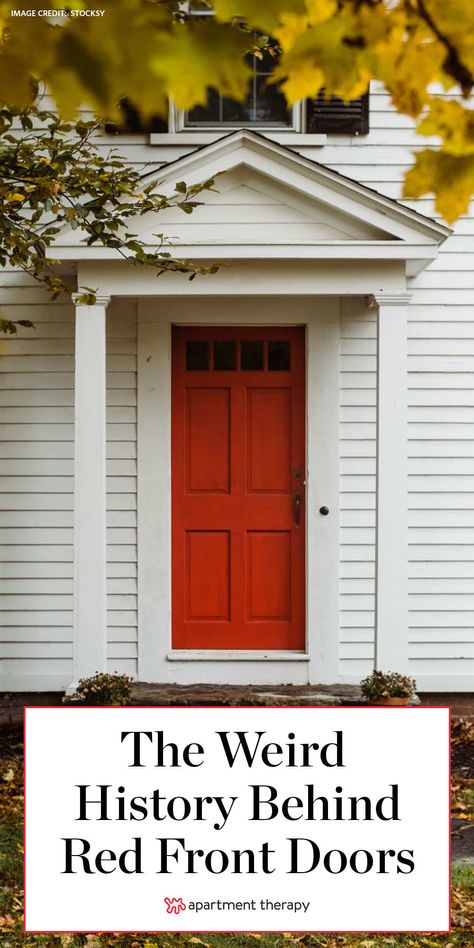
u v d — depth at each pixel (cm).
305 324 761
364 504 759
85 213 524
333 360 756
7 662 756
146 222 670
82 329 668
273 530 766
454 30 155
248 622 765
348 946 410
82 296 563
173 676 751
